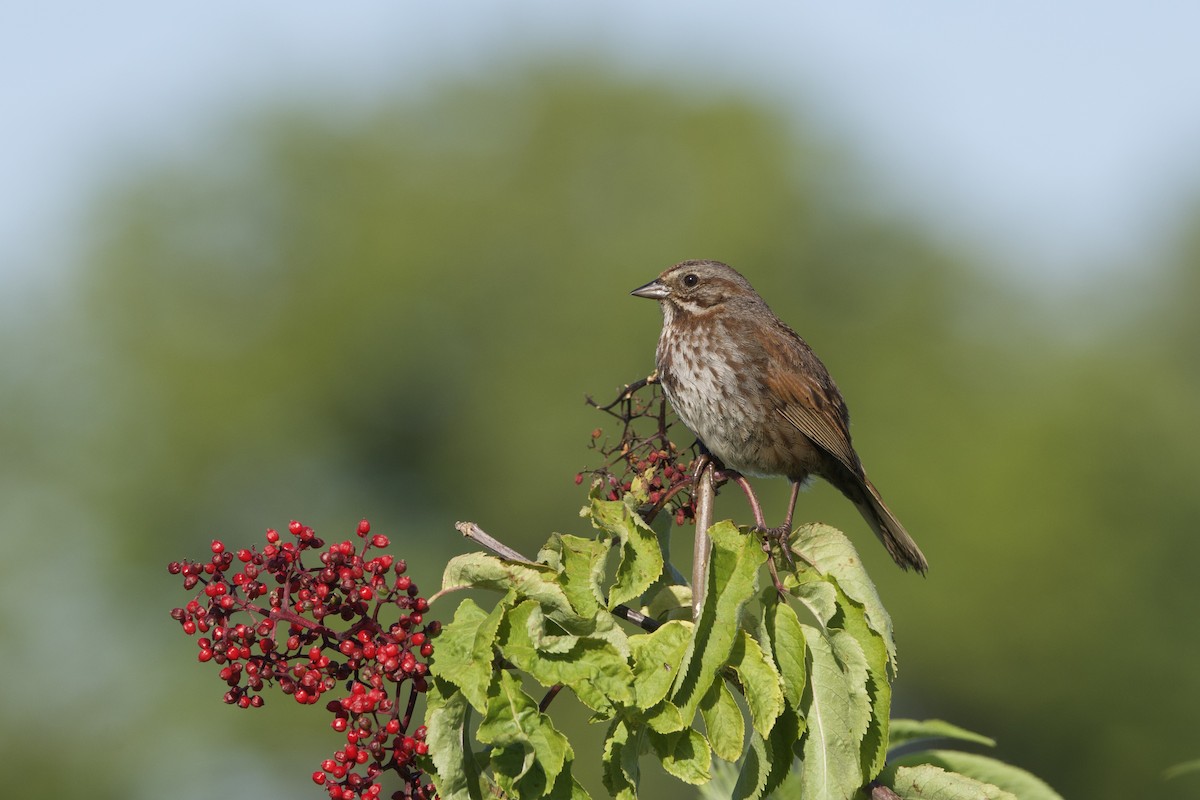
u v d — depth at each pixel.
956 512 25.05
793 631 3.88
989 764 4.12
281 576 3.79
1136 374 26.89
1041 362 28.23
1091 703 24.05
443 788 3.65
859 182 31.77
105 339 28.86
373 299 29.55
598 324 29.11
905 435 27.34
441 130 32.66
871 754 3.91
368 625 3.76
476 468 28.47
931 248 30.88
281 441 28.66
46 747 22.83
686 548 21.53
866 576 4.03
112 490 26.91
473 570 3.77
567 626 3.75
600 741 18.91
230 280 30.20
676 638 3.79
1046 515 24.58
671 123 32.06
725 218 30.48
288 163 31.25
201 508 27.84
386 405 29.62
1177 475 25.00
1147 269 31.42
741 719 3.81
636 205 31.42
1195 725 23.52
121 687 23.98
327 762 3.70
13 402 27.05
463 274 29.98
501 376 29.16
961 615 24.19
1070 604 24.02
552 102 32.16
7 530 25.88
